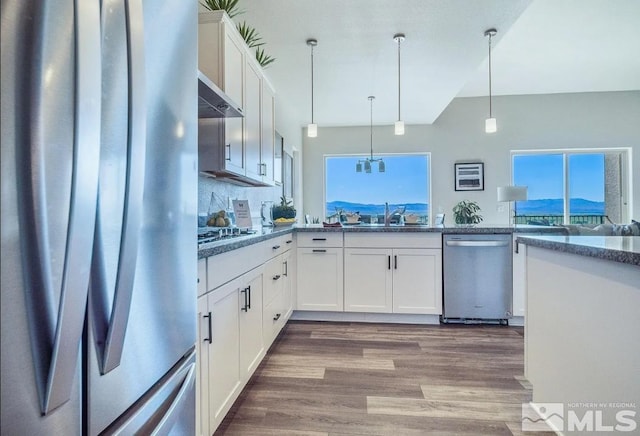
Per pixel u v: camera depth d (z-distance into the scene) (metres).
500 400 1.77
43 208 0.48
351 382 1.97
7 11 0.43
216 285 1.41
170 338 0.87
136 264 0.70
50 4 0.48
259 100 2.64
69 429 0.56
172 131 0.87
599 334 1.15
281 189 4.69
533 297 1.63
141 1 0.67
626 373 1.03
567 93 5.79
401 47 3.34
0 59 0.43
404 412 1.67
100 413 0.62
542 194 5.99
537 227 2.87
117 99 0.62
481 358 2.29
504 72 4.84
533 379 1.64
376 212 6.34
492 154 5.96
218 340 1.43
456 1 2.65
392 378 2.01
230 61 2.03
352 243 3.03
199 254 1.23
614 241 1.30
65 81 0.50
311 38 3.16
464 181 6.01
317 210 6.35
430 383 1.95
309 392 1.86
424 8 2.73
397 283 2.98
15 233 0.45
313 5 2.68
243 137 2.27
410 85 4.32
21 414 0.47
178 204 0.91
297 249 3.09
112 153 0.61
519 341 2.59
